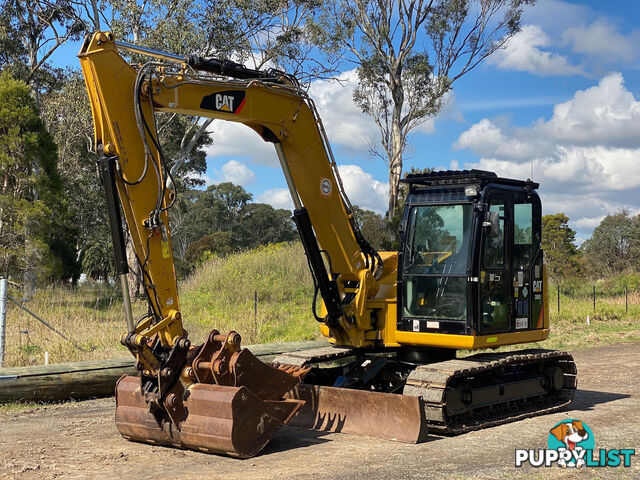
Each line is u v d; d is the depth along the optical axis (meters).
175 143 34.16
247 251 26.73
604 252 59.50
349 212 8.52
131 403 7.13
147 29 25.41
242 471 6.16
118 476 5.99
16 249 22.62
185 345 6.67
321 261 8.30
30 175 24.20
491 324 8.48
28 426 8.20
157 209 6.68
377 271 8.87
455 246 8.40
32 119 24.14
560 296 28.44
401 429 7.50
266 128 7.91
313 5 26.30
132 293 22.59
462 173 8.39
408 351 9.06
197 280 22.94
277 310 19.11
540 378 9.45
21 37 31.27
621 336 19.02
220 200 73.12
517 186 9.05
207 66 7.20
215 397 6.59
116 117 6.55
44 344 12.80
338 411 7.98
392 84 30.44
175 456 6.71
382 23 29.88
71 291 19.91
